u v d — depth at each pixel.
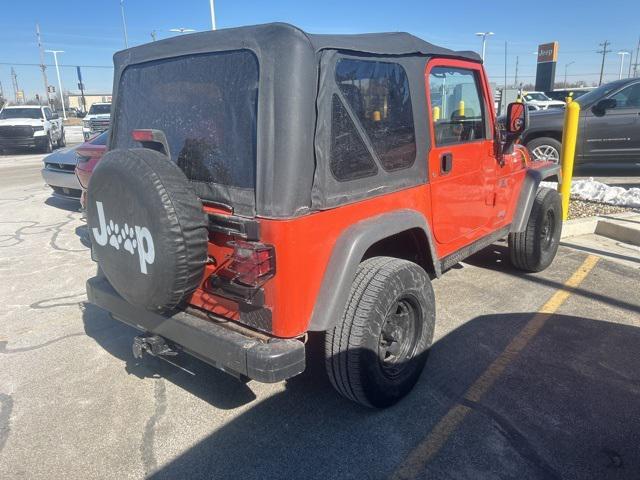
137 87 3.16
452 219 3.75
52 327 4.40
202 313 2.83
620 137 10.16
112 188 2.56
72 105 90.62
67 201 9.95
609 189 8.62
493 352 3.79
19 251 6.60
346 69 2.64
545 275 5.32
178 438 2.95
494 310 4.49
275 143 2.37
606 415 3.07
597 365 3.61
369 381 2.87
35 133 20.59
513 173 4.64
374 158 2.88
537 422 3.01
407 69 3.12
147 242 2.47
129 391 3.43
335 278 2.64
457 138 3.75
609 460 2.71
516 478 2.60
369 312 2.77
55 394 3.41
